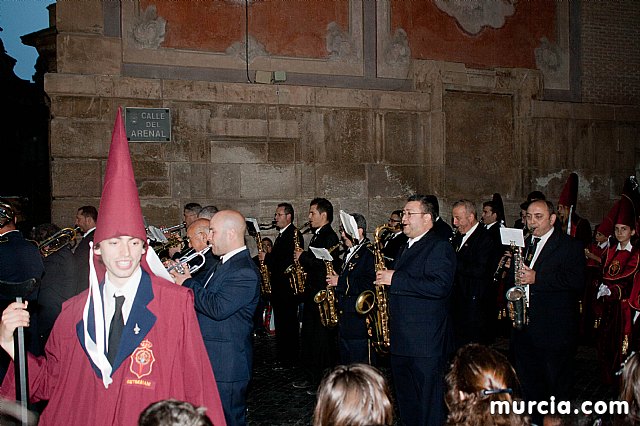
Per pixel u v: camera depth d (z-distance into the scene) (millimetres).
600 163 11477
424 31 10336
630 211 5695
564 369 4688
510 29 10922
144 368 2533
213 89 9094
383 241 7836
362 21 9977
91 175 8578
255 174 9383
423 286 4289
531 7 11078
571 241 4695
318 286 6133
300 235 7125
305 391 6094
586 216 11359
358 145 9898
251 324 3836
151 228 5629
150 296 2617
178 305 2641
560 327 4637
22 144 13867
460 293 6324
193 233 4699
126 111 8703
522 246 4641
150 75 8898
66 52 8492
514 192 10977
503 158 10945
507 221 10883
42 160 13875
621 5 11703
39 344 4746
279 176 9500
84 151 8539
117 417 2486
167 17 8984
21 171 13773
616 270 5742
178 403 1885
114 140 2617
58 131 8445
